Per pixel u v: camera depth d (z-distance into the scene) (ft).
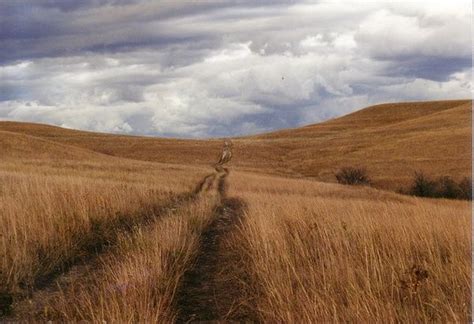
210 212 51.85
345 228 29.48
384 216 38.45
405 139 285.64
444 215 39.17
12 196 42.75
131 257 27.58
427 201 121.19
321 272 23.35
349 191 132.26
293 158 306.14
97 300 21.63
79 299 22.17
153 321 18.63
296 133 467.11
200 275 27.84
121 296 21.20
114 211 42.68
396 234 28.81
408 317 18.74
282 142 360.89
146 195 56.24
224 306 22.85
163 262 26.91
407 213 45.68
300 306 19.81
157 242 29.66
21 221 32.35
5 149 237.66
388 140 309.01
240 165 287.07
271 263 25.76
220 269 29.01
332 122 505.66
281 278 23.06
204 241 37.88
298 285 22.06
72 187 46.78
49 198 39.27
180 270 27.40
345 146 313.53
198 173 184.55
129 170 168.55
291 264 23.84
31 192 43.73
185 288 25.35
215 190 111.86
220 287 25.66
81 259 30.22
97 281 24.48
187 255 29.71
